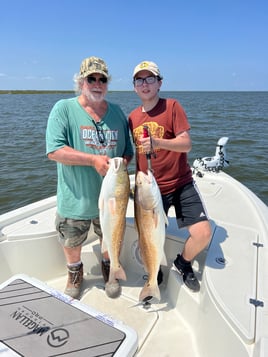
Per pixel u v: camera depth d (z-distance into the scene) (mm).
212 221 2992
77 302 1807
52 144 2254
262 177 8773
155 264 2178
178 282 2486
